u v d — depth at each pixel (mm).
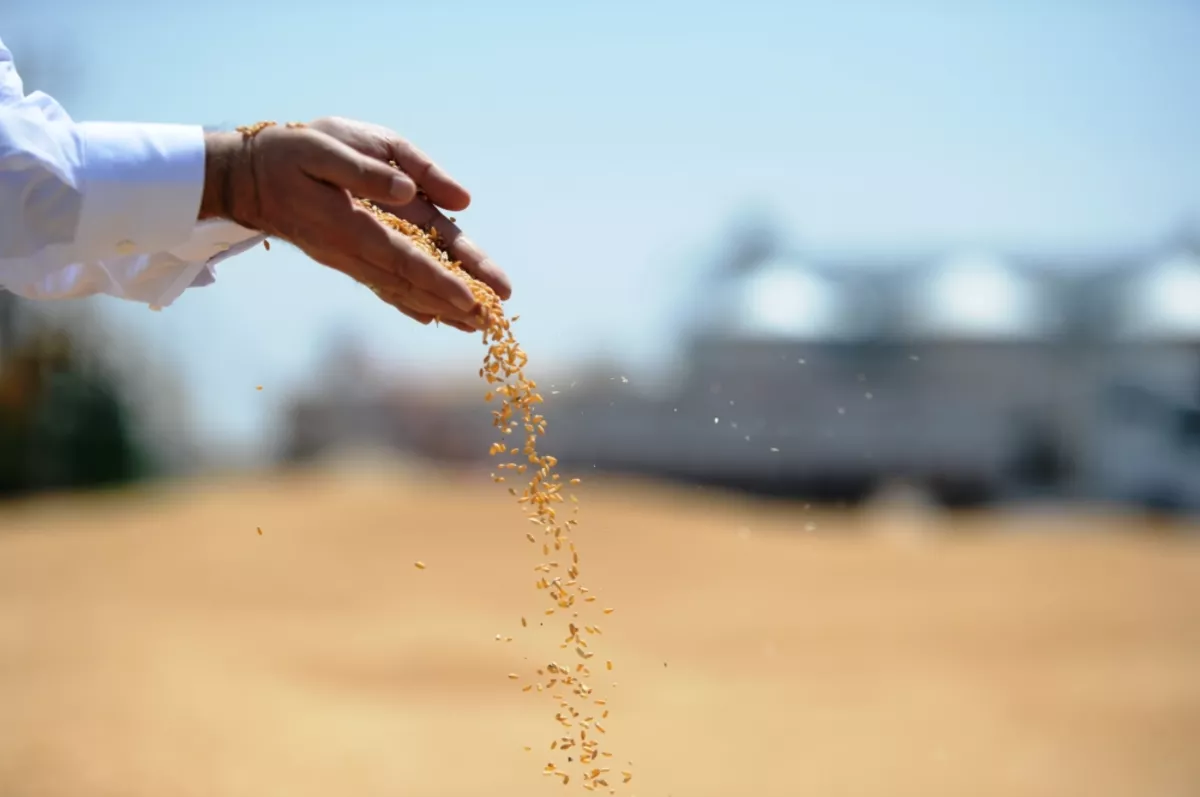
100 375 19609
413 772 5898
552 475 2523
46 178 1772
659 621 10195
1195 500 21656
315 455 22609
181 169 1822
